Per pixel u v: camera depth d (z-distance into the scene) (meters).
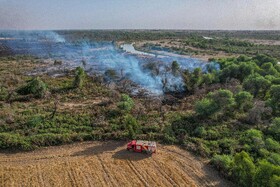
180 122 37.53
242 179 25.98
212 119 38.94
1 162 28.42
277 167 24.19
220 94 39.28
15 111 39.56
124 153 31.14
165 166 28.92
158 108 42.69
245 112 41.59
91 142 33.00
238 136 34.91
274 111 41.44
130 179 26.56
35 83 47.84
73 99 46.78
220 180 27.11
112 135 34.06
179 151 31.97
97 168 28.03
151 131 35.34
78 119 37.75
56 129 34.59
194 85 52.03
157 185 25.88
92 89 52.06
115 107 41.81
